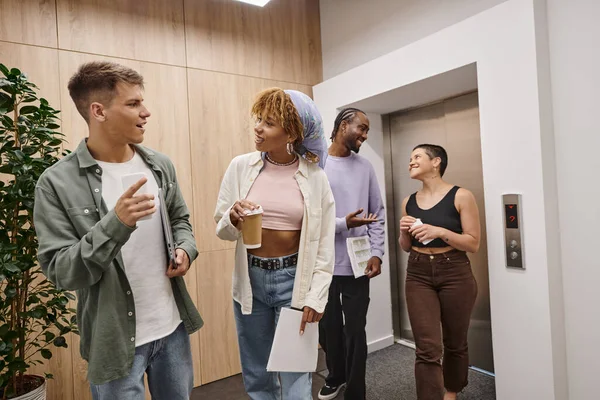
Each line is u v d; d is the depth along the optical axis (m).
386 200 3.40
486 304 2.76
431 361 1.98
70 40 2.46
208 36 2.97
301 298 1.45
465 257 2.07
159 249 1.27
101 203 1.18
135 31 2.68
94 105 1.13
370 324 3.24
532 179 1.99
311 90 3.51
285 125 1.39
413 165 2.20
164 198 1.32
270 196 1.48
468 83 2.57
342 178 2.32
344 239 2.24
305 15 3.51
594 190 1.93
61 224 1.12
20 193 1.73
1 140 1.78
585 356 1.98
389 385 2.64
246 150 3.14
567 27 1.98
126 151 1.27
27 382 1.94
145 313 1.22
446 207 2.09
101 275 1.13
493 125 2.13
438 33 2.38
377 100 2.93
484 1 2.39
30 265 1.78
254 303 1.52
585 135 1.95
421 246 2.12
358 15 3.22
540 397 1.99
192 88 2.89
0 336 1.73
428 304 2.06
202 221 2.91
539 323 1.98
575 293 2.01
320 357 3.21
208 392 2.76
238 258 1.51
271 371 1.51
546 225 1.96
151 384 1.35
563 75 2.01
